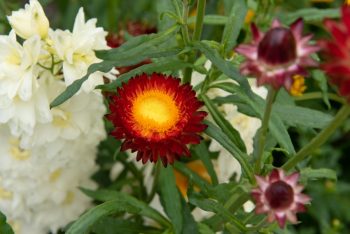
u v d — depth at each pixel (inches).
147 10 27.5
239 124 19.2
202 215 20.4
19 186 20.4
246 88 16.0
